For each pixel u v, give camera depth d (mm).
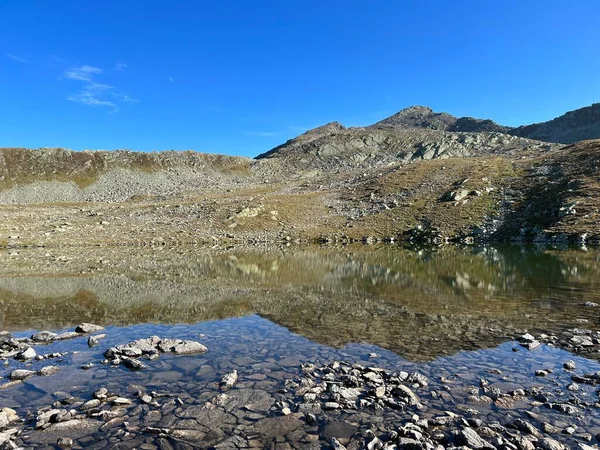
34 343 14500
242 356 12867
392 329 15711
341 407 9227
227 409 9211
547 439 7625
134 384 10672
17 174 149750
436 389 10141
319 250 54031
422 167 102188
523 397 9617
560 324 15883
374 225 72875
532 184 73812
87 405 9344
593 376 10602
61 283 27672
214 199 98188
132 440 7926
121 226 74438
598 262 35312
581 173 70062
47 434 8156
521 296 21578
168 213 83875
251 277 30375
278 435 8094
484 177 83500
